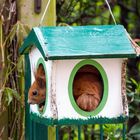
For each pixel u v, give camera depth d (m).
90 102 3.50
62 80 3.46
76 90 3.54
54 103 3.45
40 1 4.13
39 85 3.60
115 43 3.51
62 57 3.35
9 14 4.09
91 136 5.57
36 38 3.50
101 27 3.64
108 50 3.45
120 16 6.39
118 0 6.33
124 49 3.48
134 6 6.46
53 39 3.47
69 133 5.38
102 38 3.54
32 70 3.82
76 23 5.52
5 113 4.12
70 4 5.13
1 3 4.09
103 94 3.55
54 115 3.45
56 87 3.46
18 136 4.13
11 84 4.11
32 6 4.12
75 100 3.54
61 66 3.46
